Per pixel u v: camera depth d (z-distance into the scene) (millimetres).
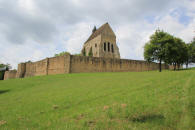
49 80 32969
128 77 26547
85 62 49250
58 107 11359
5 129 8016
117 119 7664
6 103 14961
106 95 13344
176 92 11086
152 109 8312
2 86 29719
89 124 7465
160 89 12812
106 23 79688
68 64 46594
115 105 9914
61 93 16906
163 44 48344
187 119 6637
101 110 9281
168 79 17953
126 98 11352
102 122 7484
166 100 9508
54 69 50594
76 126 7355
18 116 10156
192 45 63844
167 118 7023
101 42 74000
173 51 47938
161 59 48656
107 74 37562
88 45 84375
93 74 39406
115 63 54281
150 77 22312
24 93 20125
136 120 7309
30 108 11922
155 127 6348
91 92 15484
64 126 7535
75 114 9188
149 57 49906
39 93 18734
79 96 14195
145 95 11453
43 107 11781
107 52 75562
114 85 18484
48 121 8602
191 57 64750
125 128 6559
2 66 93500
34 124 8375
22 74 67625
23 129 7824
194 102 8391
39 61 58031
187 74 20875
